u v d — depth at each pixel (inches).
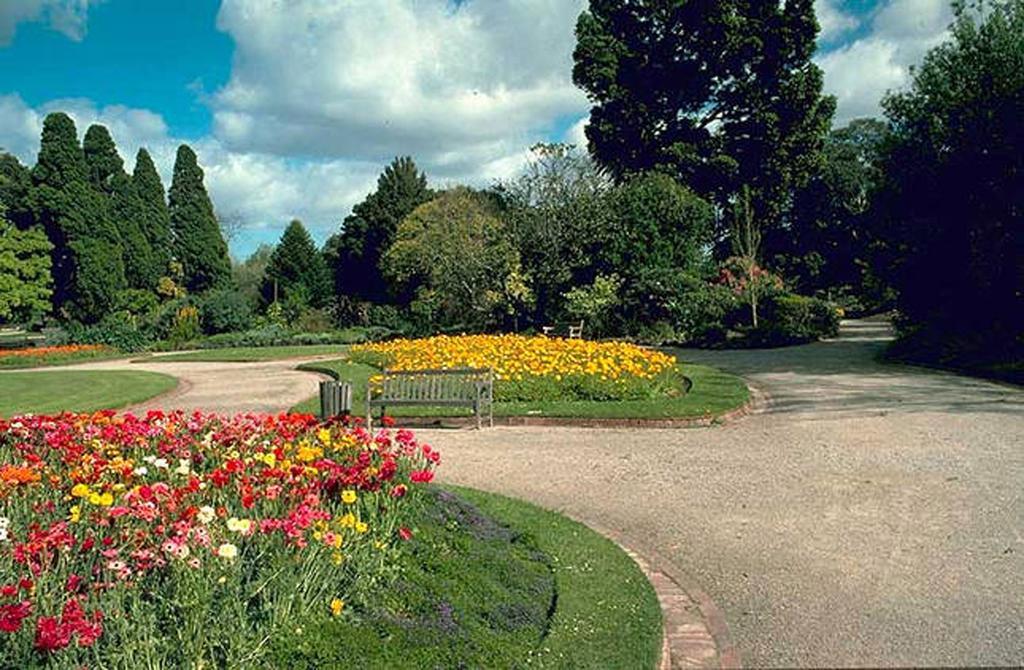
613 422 437.1
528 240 1279.5
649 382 530.9
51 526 147.0
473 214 1637.6
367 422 464.1
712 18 1419.8
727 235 1571.1
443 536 192.1
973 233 748.6
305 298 2025.1
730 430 412.8
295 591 140.8
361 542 166.1
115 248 1588.3
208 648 126.3
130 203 1860.2
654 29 1494.8
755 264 1246.3
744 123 1460.4
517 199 1300.4
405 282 1776.6
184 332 1473.9
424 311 1524.4
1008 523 240.5
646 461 343.6
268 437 238.5
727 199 1482.5
